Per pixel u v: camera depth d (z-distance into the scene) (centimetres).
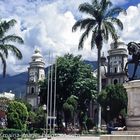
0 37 4622
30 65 12850
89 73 6856
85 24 5072
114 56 10312
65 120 6644
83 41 5100
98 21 5078
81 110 6981
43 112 7312
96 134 4806
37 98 12200
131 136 1809
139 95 2114
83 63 6862
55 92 6300
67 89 6662
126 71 2319
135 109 2119
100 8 5078
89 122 7456
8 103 4809
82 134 5156
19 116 4656
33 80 12544
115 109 5916
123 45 10319
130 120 2127
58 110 6888
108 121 5947
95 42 5028
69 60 6806
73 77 6694
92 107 9612
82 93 6662
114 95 5909
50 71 6775
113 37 5062
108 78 10250
